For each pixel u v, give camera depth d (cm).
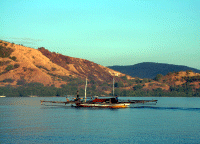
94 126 13425
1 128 12862
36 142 9906
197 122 14912
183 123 14525
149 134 11356
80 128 12794
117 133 11562
